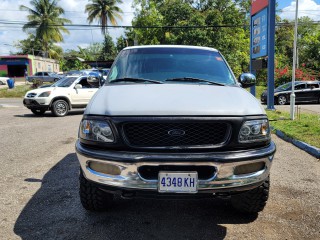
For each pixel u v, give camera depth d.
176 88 3.41
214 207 3.75
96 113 2.94
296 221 3.42
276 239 3.06
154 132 2.76
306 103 19.69
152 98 3.06
